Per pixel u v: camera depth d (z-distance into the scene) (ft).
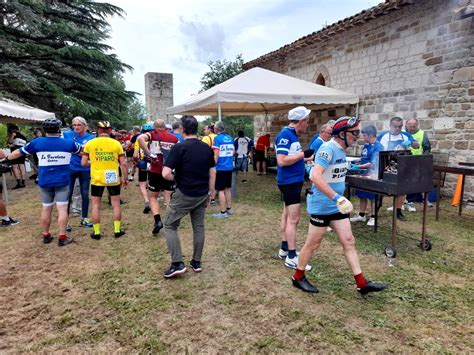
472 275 11.60
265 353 7.70
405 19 25.31
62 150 14.48
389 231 16.44
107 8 59.16
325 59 34.55
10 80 46.83
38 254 13.94
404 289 10.59
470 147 21.53
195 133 11.21
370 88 28.99
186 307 9.71
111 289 10.85
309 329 8.55
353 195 24.61
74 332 8.61
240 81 25.59
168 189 16.52
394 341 8.05
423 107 24.41
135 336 8.41
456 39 21.83
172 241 11.23
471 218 18.76
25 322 9.08
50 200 14.98
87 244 15.11
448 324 8.74
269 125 48.44
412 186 12.12
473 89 21.12
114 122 60.70
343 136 9.25
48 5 55.52
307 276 11.52
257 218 19.24
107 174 15.24
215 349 7.88
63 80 56.34
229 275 11.74
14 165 30.53
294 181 11.66
